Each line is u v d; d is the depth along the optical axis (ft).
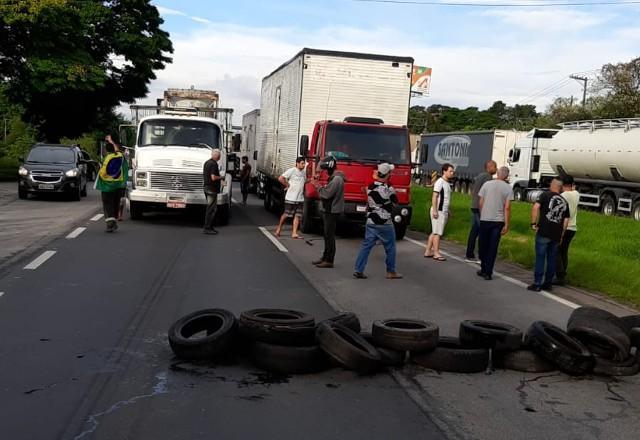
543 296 34.14
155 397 17.19
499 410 17.44
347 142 53.47
